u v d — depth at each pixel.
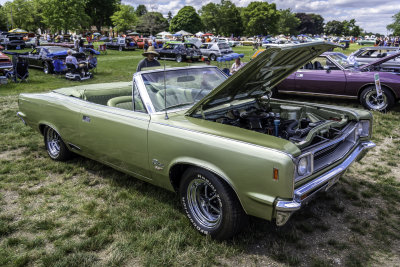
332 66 8.49
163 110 3.34
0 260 2.67
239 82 3.12
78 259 2.66
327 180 2.71
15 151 5.21
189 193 3.05
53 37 39.53
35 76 15.00
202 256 2.71
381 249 2.81
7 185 4.01
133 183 4.06
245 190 2.54
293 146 2.48
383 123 6.81
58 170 4.43
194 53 22.23
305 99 9.60
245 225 2.88
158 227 3.14
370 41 56.53
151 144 3.13
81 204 3.59
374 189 3.91
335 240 2.94
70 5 50.62
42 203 3.61
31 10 77.12
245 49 39.00
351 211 3.43
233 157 2.56
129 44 31.61
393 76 7.54
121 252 2.74
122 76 15.01
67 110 4.07
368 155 5.09
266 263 2.64
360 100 8.10
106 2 80.25
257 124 3.33
